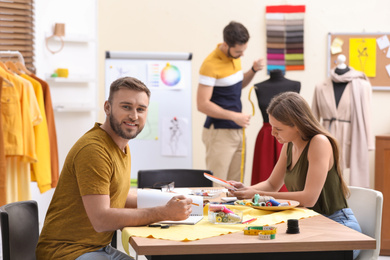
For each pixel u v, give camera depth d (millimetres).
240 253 1938
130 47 5363
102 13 5320
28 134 3842
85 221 2174
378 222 2713
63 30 4652
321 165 2627
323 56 5504
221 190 3080
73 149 2186
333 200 2703
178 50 5410
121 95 2197
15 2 4496
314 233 2016
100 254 2141
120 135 2199
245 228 2027
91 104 4891
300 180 2744
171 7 5391
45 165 4078
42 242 2227
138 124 2221
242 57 5461
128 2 5348
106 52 5086
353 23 5520
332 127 4629
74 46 4820
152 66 5172
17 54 4066
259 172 4484
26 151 3830
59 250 2166
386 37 5438
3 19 4457
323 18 5488
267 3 5457
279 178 3014
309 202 2605
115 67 5129
